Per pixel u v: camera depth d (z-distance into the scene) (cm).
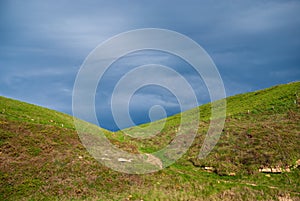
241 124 5631
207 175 3944
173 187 3441
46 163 3656
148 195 3212
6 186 3109
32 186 3180
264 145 4381
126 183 3450
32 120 5153
